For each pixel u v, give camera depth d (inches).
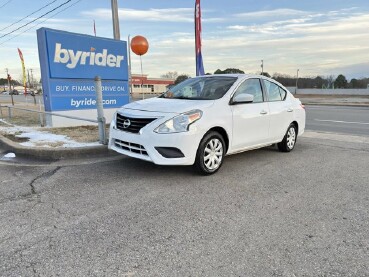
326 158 253.3
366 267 106.1
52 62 373.1
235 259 109.9
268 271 103.4
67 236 124.3
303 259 110.4
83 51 397.4
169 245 118.7
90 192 171.2
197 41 482.0
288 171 215.8
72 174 202.5
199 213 146.6
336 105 1085.8
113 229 130.3
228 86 220.4
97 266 105.2
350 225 136.3
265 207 154.4
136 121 191.5
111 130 211.0
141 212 146.8
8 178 195.0
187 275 100.9
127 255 111.8
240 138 217.9
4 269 103.0
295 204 158.6
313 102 1268.5
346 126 482.3
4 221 136.6
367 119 589.6
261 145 242.7
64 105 391.9
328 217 144.0
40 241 120.4
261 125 234.2
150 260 108.9
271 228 132.9
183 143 182.2
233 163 234.4
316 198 166.9
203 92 223.0
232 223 137.0
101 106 258.1
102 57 417.7
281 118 255.1
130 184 183.9
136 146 190.9
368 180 197.8
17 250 114.2
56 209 149.2
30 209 149.0
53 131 346.0
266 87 249.6
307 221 139.7
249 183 189.3
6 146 275.3
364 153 271.7
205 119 191.3
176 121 182.2
